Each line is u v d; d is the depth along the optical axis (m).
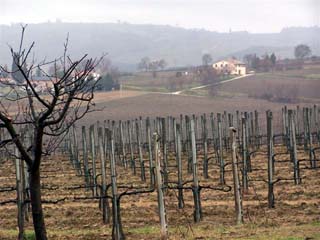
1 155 68.38
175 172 57.06
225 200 40.34
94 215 37.25
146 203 40.47
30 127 43.84
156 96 170.88
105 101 159.75
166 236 28.05
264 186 45.28
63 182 54.47
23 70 21.47
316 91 157.62
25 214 35.50
